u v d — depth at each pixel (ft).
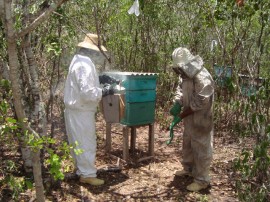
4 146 16.30
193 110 13.19
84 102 13.67
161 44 27.20
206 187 14.69
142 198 13.65
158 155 18.35
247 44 20.62
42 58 19.67
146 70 27.12
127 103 15.81
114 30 26.66
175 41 26.86
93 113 14.14
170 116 24.97
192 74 13.07
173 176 15.74
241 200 12.37
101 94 13.74
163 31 26.89
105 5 22.15
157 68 26.96
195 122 13.58
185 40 25.55
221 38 22.29
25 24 11.87
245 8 15.92
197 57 13.42
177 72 13.73
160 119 24.07
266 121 13.23
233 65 18.84
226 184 15.10
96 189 14.19
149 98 16.48
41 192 10.17
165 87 27.04
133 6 11.78
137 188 14.48
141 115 16.48
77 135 13.89
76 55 14.03
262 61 19.06
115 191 14.14
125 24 27.17
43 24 15.71
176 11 26.16
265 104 13.61
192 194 14.06
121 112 15.24
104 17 22.74
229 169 16.69
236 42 19.99
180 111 14.58
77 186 14.24
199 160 14.01
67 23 15.71
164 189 14.47
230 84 16.78
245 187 13.34
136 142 20.25
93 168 14.49
